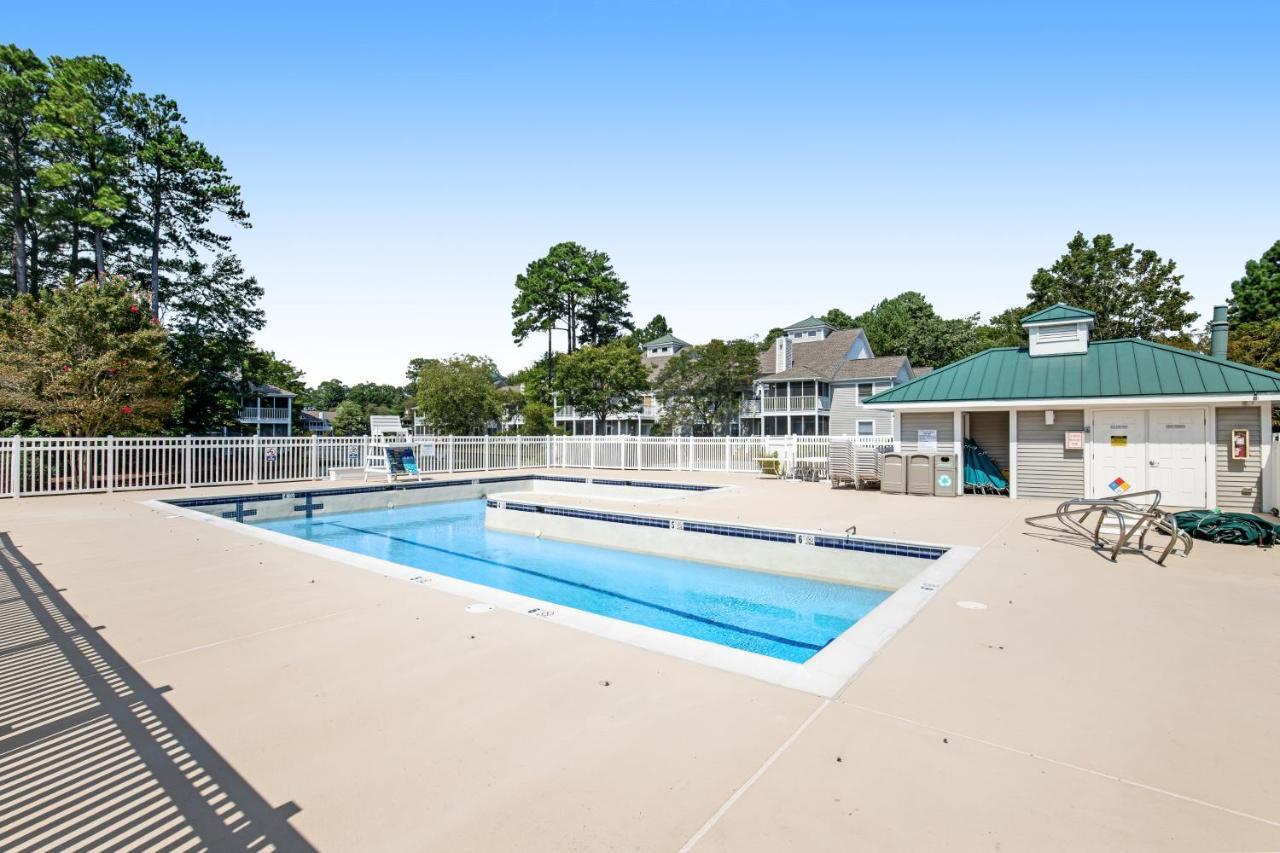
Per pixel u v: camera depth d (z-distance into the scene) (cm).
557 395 3859
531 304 4678
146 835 210
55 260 2545
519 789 237
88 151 2170
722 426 4072
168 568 632
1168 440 1202
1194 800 232
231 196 2467
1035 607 498
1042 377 1328
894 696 326
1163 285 2883
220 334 2689
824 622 709
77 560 670
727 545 938
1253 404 1128
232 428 2795
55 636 425
